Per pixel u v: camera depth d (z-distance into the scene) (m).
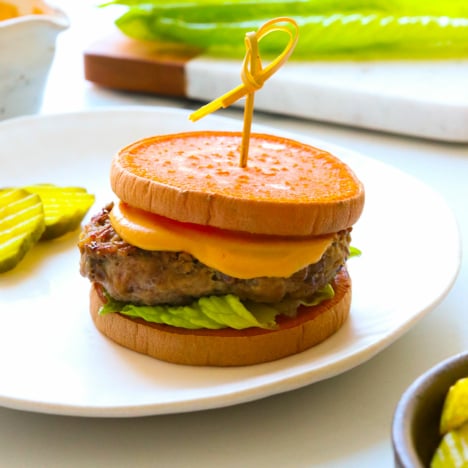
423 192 0.50
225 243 0.38
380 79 0.65
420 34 0.69
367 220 0.49
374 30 0.69
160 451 0.36
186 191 0.38
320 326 0.40
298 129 0.64
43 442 0.37
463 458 0.31
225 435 0.37
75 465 0.36
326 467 0.35
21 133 0.56
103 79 0.71
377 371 0.40
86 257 0.40
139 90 0.71
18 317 0.42
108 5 0.71
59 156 0.56
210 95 0.68
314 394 0.39
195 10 0.71
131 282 0.39
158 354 0.39
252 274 0.38
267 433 0.37
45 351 0.40
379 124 0.63
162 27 0.71
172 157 0.42
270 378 0.37
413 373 0.40
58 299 0.44
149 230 0.39
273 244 0.39
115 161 0.41
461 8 0.70
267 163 0.42
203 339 0.39
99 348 0.40
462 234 0.50
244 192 0.39
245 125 0.41
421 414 0.32
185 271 0.39
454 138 0.61
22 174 0.54
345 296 0.41
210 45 0.70
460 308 0.44
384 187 0.51
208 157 0.42
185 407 0.36
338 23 0.68
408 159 0.59
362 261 0.46
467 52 0.70
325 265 0.40
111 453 0.36
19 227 0.47
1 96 0.60
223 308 0.39
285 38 0.68
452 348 0.41
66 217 0.48
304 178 0.41
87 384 0.38
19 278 0.45
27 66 0.60
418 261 0.45
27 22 0.58
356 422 0.37
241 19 0.72
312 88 0.64
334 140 0.62
